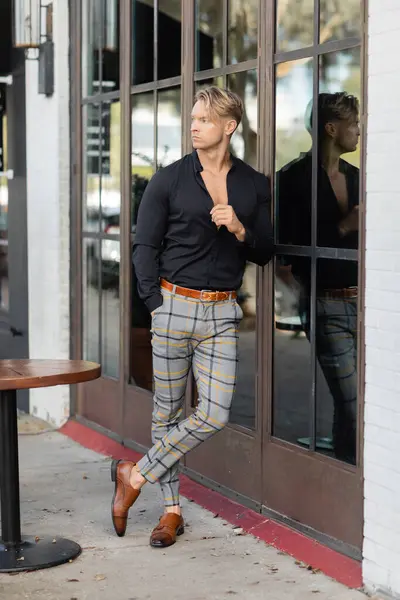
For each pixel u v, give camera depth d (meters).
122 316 7.13
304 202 5.10
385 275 4.33
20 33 7.88
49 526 5.57
